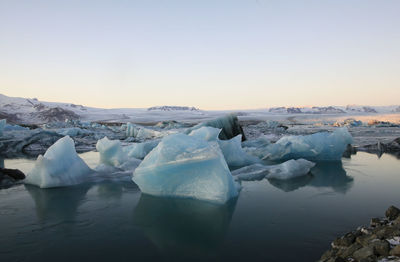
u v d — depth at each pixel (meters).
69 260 2.21
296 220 3.09
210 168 4.01
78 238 2.66
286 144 8.09
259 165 6.37
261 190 4.52
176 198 4.11
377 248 1.80
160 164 4.25
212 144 4.62
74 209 3.62
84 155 9.48
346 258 1.86
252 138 14.79
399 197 3.99
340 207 3.55
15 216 3.34
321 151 7.68
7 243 2.54
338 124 28.14
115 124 40.91
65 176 5.07
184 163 4.14
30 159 8.70
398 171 6.04
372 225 2.53
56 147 5.39
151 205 3.77
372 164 7.06
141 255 2.29
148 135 15.26
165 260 2.20
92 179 5.46
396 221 2.27
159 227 2.94
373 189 4.48
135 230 2.86
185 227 2.93
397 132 17.53
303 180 5.25
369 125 26.59
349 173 5.88
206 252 2.33
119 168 6.36
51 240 2.61
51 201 4.00
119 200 4.04
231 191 4.04
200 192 4.01
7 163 7.86
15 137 12.12
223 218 3.20
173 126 23.33
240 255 2.27
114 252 2.35
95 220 3.18
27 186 4.94
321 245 2.43
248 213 3.36
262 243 2.49
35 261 2.20
